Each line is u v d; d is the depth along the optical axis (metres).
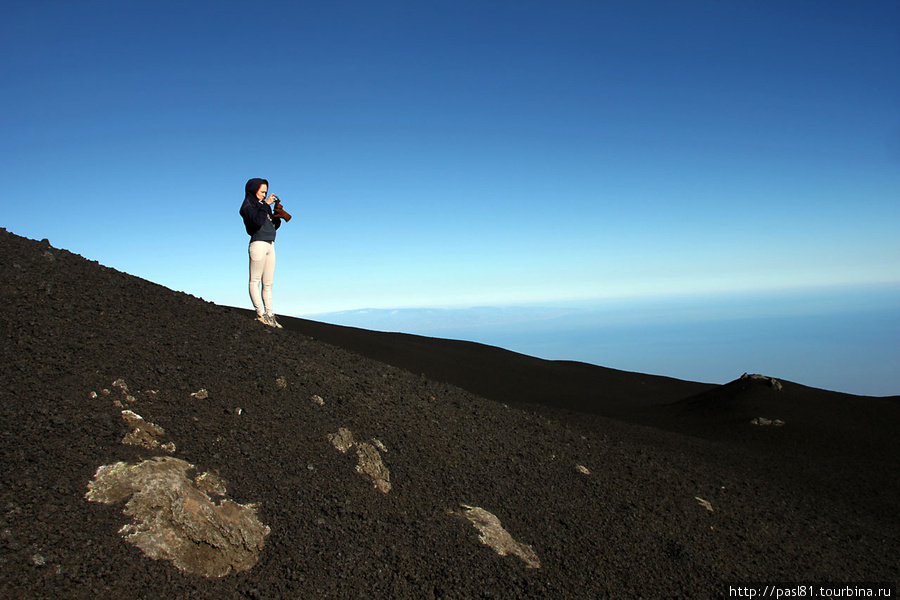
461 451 8.27
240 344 8.59
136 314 8.21
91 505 4.45
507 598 5.34
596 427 16.02
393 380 10.29
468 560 5.72
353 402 8.16
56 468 4.68
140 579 4.09
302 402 7.54
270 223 9.94
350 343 26.88
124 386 6.18
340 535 5.47
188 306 9.41
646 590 6.14
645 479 9.77
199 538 4.64
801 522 9.95
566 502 7.84
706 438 19.27
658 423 21.75
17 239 9.34
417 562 5.48
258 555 4.91
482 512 6.71
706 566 7.02
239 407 6.79
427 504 6.56
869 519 11.33
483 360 29.94
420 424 8.57
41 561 3.87
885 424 19.50
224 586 4.45
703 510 9.07
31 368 5.90
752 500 10.52
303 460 6.34
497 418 10.51
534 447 9.62
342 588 4.84
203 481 5.24
